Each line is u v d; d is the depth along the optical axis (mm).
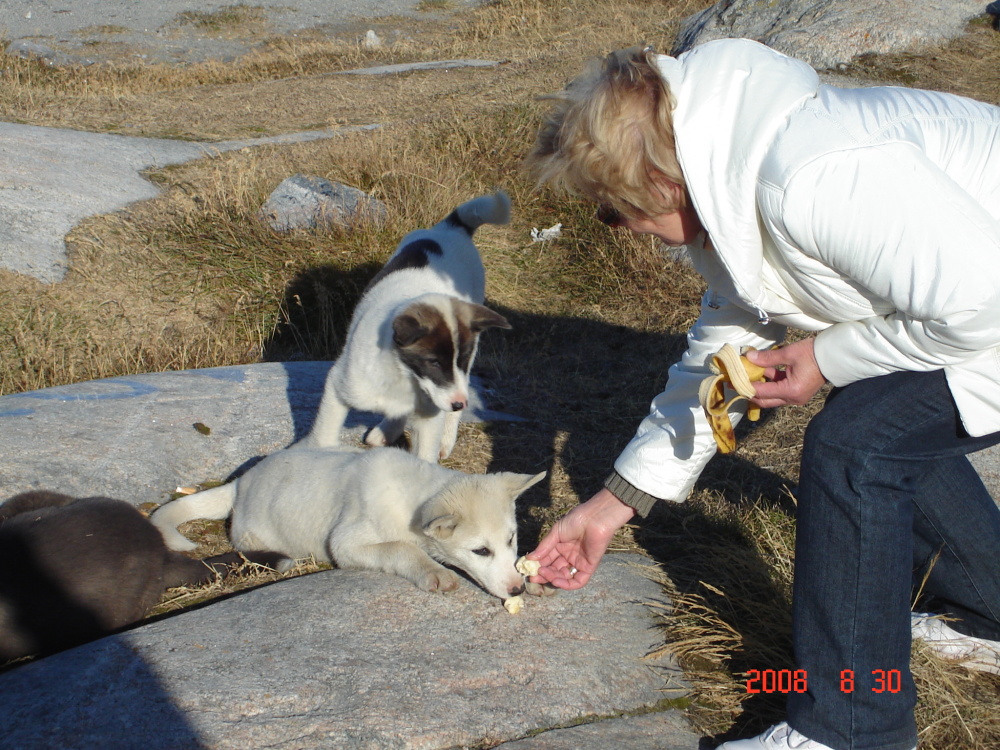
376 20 18688
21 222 6824
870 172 1892
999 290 1851
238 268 6906
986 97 9281
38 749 2264
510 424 5188
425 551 3475
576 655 2902
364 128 9977
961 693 2900
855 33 10461
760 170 2008
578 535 2859
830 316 2236
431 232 5609
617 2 16906
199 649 2717
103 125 9992
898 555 2271
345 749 2371
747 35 11336
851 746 2316
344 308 6738
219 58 16219
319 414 4516
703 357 2789
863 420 2227
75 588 2977
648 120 2098
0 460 3824
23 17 17562
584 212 8188
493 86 12000
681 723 2734
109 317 6223
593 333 6781
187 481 4211
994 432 2182
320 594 3096
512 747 2477
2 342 5785
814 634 2352
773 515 4051
